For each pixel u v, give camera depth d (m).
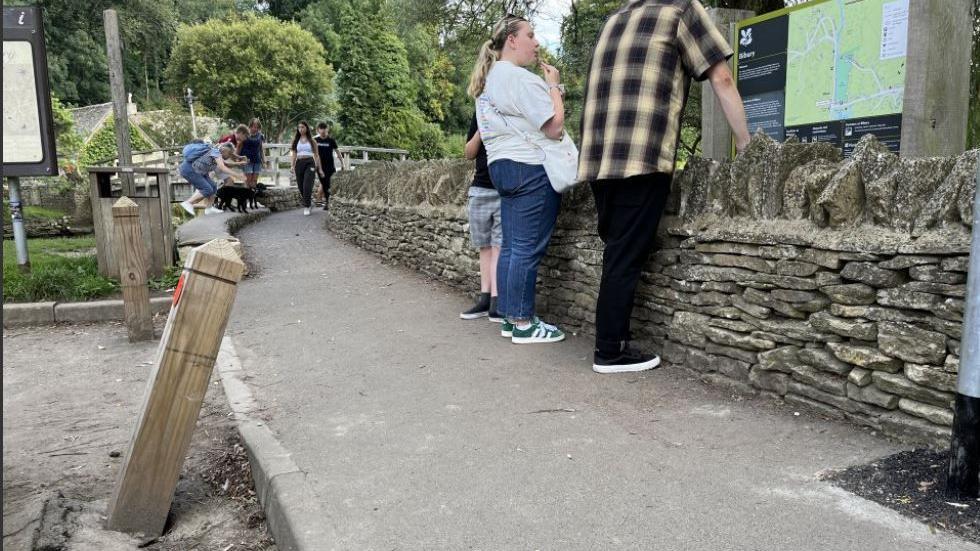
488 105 4.75
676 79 3.73
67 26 46.56
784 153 3.42
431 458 3.08
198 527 3.00
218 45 39.41
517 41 4.83
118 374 5.10
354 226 10.61
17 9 6.56
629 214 3.88
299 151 15.21
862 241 2.98
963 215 2.65
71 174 24.69
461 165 7.23
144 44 50.22
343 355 4.90
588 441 3.17
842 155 3.60
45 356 5.61
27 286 7.02
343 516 2.58
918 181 2.85
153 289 7.57
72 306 6.73
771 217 3.46
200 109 41.16
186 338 2.91
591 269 4.89
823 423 3.17
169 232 8.17
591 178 3.91
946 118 3.46
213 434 3.82
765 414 3.35
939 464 2.64
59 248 13.05
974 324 2.30
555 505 2.60
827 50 3.94
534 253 4.79
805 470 2.73
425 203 8.00
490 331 5.33
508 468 2.93
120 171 7.64
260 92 40.28
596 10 11.32
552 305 5.42
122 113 8.55
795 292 3.31
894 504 2.41
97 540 2.82
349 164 24.03
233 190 14.07
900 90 3.55
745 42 4.54
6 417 4.26
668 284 4.11
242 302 6.96
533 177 4.62
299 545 2.41
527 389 3.94
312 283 7.87
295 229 12.82
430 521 2.53
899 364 2.91
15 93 6.66
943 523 2.26
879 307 2.97
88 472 3.47
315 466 3.05
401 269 8.50
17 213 7.56
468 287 6.82
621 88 3.76
